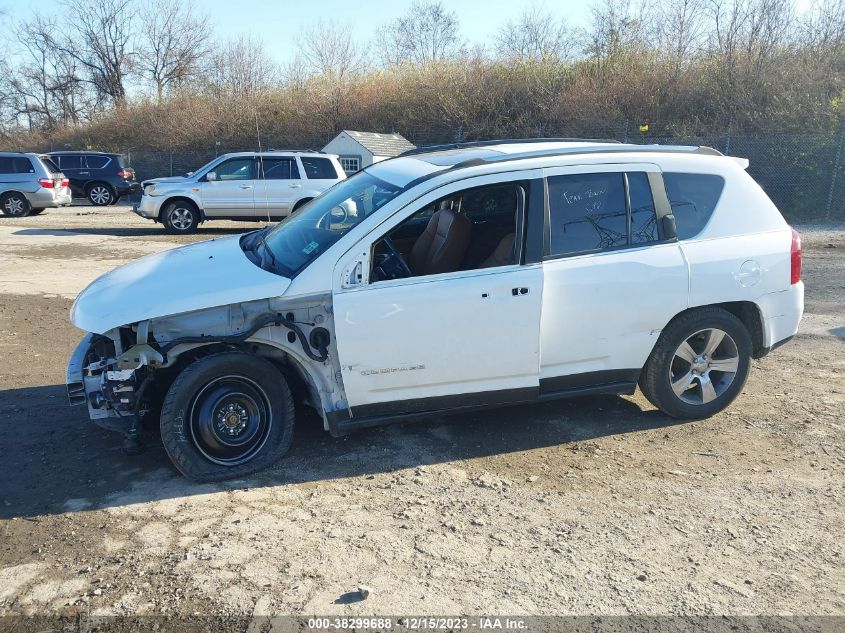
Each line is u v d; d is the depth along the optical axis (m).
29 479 4.12
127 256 12.29
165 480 4.12
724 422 5.05
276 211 16.23
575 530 3.64
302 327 4.14
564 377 4.58
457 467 4.33
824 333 7.37
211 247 5.01
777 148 19.97
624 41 28.33
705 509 3.87
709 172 4.88
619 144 5.19
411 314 4.14
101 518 3.70
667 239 4.70
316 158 16.45
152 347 3.94
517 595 3.10
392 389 4.25
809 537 3.61
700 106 24.08
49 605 3.00
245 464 4.19
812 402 5.43
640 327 4.63
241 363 4.07
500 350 4.34
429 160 4.91
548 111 27.31
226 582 3.16
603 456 4.50
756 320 5.02
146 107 36.91
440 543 3.50
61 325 7.59
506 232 4.62
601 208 4.57
